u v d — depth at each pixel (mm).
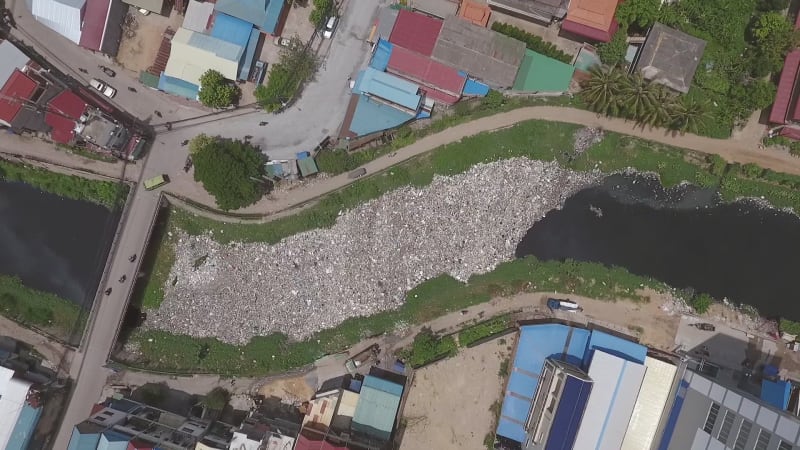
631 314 41938
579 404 36562
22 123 40406
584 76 41250
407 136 41812
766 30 39781
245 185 40188
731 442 33250
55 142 42250
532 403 40281
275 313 42656
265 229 42406
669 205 42469
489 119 42000
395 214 42469
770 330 41375
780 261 42031
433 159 42125
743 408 32844
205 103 40562
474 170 42406
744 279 42125
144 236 42219
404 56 39969
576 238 42781
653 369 39750
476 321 42281
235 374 42281
